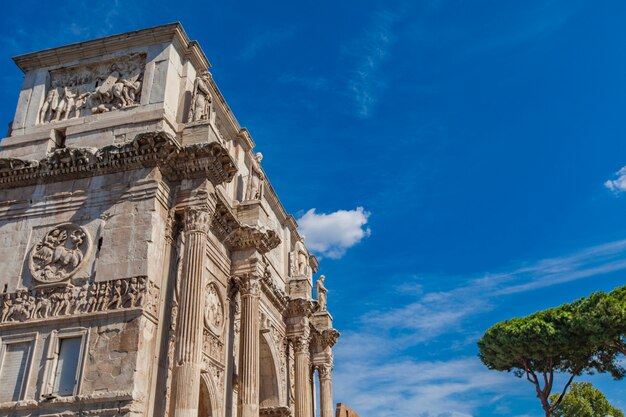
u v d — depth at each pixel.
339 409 58.09
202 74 26.02
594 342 42.72
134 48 26.17
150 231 21.59
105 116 24.84
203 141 23.53
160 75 25.05
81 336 20.44
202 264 22.27
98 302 20.77
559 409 74.12
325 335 41.59
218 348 26.11
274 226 38.34
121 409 18.69
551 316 47.25
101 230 22.25
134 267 21.08
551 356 47.38
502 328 50.00
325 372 41.16
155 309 21.05
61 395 19.67
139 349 19.62
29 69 27.45
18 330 21.19
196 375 20.41
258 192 30.62
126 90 25.30
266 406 32.81
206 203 23.06
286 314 36.94
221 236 27.83
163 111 23.95
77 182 23.55
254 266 28.28
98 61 26.52
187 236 22.67
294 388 35.53
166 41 25.83
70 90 26.55
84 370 19.70
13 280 22.30
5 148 25.33
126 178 22.92
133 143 22.64
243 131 32.19
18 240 23.08
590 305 43.94
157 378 20.42
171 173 23.53
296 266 39.84
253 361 26.62
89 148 23.38
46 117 26.12
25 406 19.41
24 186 24.20
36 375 20.20
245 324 27.31
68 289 21.41
